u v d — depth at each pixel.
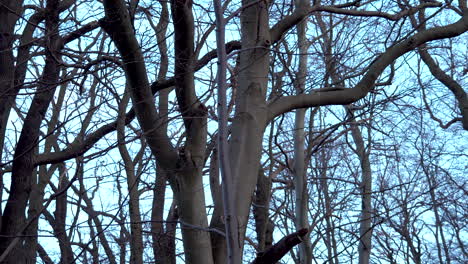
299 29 8.67
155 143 5.90
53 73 7.72
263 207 9.12
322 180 11.57
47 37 7.20
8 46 7.56
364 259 10.38
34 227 8.72
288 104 6.32
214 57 7.39
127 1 7.12
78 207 9.01
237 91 6.32
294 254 10.93
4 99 7.62
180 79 5.86
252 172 5.91
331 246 11.41
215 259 5.82
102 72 7.50
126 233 8.34
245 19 6.41
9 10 7.15
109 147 6.73
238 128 6.07
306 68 8.45
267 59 6.37
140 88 5.89
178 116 5.96
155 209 9.13
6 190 8.89
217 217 5.93
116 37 5.79
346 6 7.38
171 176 5.93
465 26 7.12
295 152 9.27
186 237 5.78
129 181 8.31
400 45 6.89
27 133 7.98
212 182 7.81
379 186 11.89
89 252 8.93
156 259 8.16
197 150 5.93
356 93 6.54
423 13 9.80
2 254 7.11
